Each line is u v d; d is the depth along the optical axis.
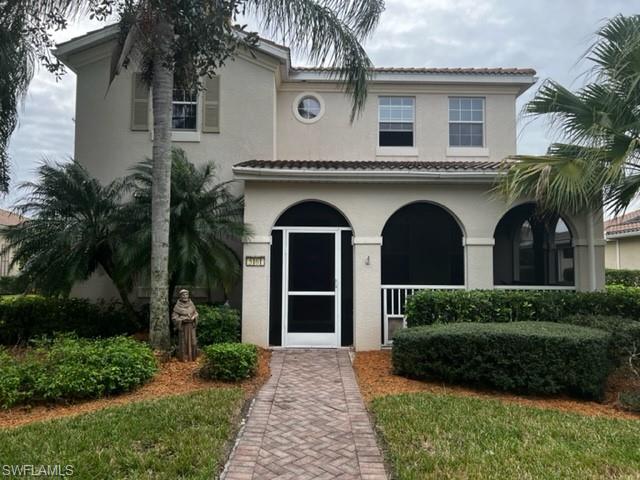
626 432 5.57
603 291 9.99
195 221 10.04
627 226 22.28
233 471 4.63
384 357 9.56
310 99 14.16
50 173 10.25
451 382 7.61
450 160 14.09
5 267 14.72
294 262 10.86
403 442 5.23
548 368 7.01
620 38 7.52
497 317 9.14
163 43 8.39
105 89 12.80
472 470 4.54
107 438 5.14
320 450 5.15
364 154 14.02
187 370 8.02
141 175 10.53
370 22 9.61
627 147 7.52
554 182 8.18
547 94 8.42
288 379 7.96
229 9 7.88
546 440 5.29
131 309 11.11
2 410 6.18
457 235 14.33
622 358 7.61
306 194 10.50
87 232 9.95
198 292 12.00
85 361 6.99
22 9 8.57
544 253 12.27
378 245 10.47
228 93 12.83
